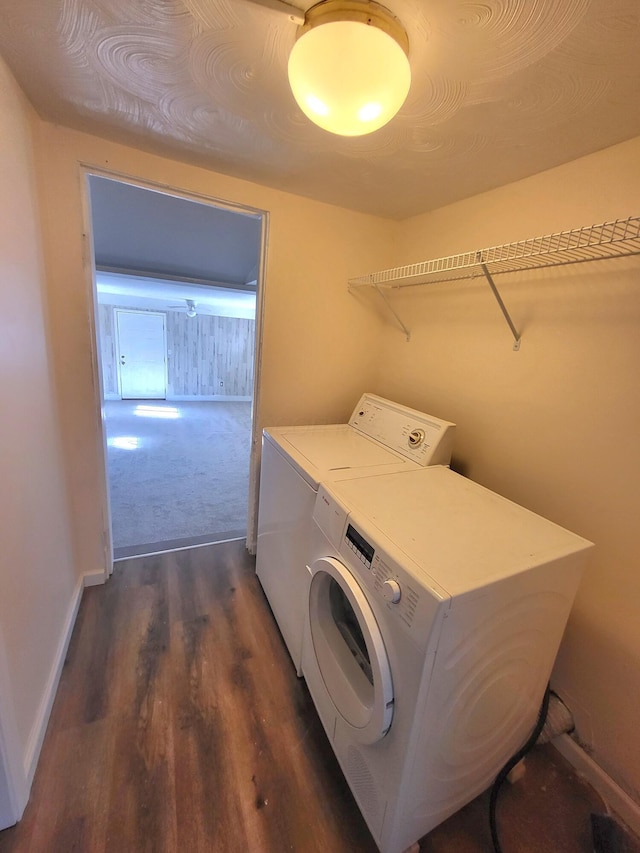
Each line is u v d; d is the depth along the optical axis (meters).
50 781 1.08
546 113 1.01
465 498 1.23
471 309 1.63
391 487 1.28
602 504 1.17
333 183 1.62
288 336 2.00
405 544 0.93
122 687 1.38
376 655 0.88
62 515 1.56
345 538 1.07
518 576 0.86
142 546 2.26
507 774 1.17
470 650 0.84
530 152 1.21
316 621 1.24
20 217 1.14
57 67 1.00
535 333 1.36
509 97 0.96
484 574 0.83
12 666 0.99
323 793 1.12
